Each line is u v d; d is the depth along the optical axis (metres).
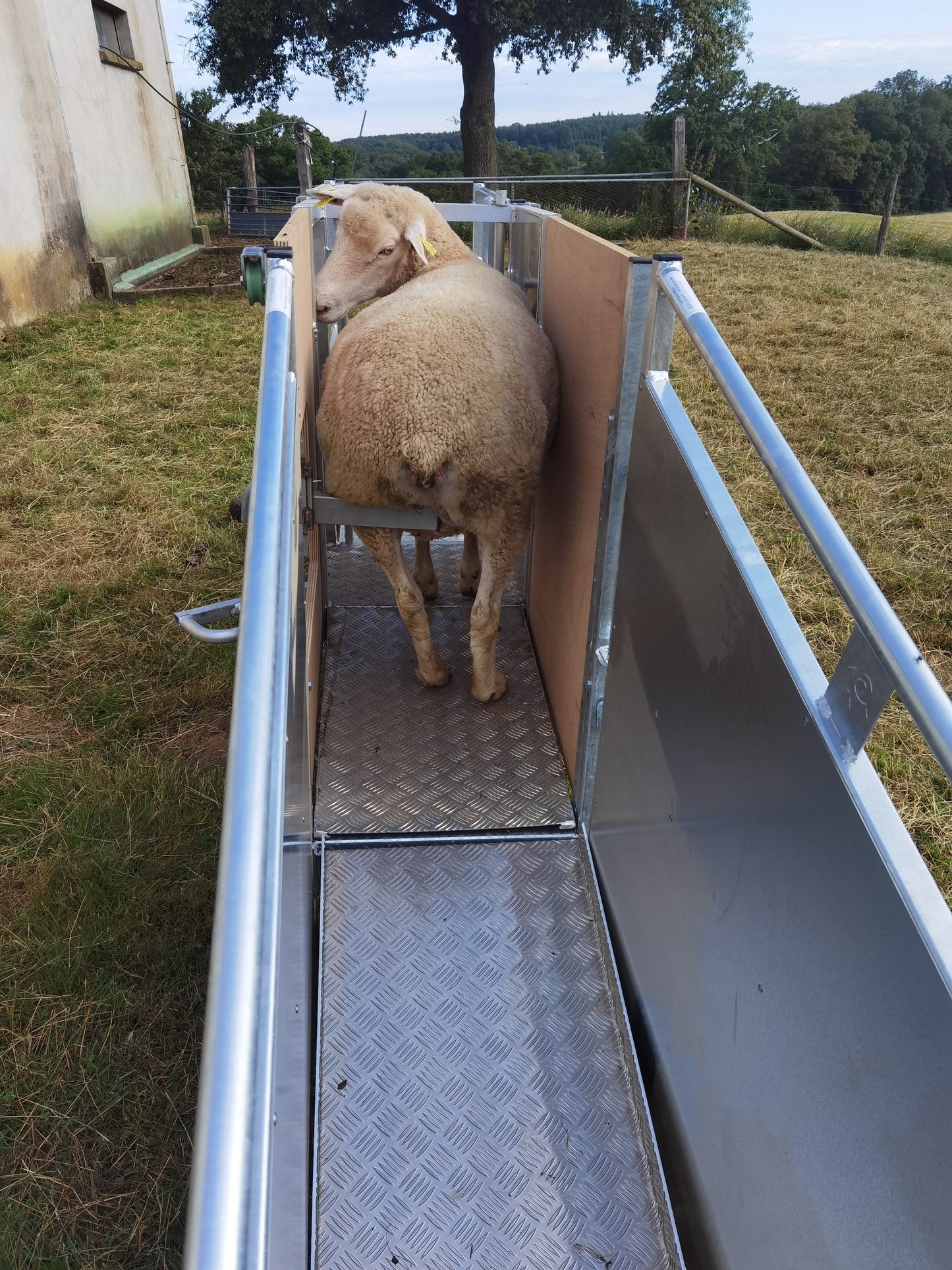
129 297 9.41
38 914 2.18
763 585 1.14
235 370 6.62
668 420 1.43
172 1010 1.98
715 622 1.28
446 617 3.04
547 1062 1.70
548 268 2.49
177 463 4.86
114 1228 1.61
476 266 2.67
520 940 1.91
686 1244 1.45
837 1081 0.95
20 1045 1.90
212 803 2.53
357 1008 1.77
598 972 1.86
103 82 9.88
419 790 2.27
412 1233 1.45
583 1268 1.42
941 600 3.53
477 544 2.96
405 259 2.63
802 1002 1.03
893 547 3.95
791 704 1.04
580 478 2.06
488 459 1.96
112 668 3.17
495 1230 1.46
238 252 12.80
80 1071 1.86
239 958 0.62
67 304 8.82
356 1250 1.43
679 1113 1.48
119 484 4.55
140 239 10.94
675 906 1.50
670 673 1.49
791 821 1.05
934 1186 0.77
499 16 16.80
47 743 2.79
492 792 2.28
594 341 1.85
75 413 5.61
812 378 6.21
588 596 2.01
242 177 24.72
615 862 1.90
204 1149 0.53
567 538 2.26
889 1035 0.84
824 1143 0.98
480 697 2.56
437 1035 1.73
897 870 0.83
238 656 0.83
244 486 4.59
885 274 10.41
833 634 3.27
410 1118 1.60
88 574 3.73
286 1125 1.22
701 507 1.31
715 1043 1.31
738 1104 1.23
